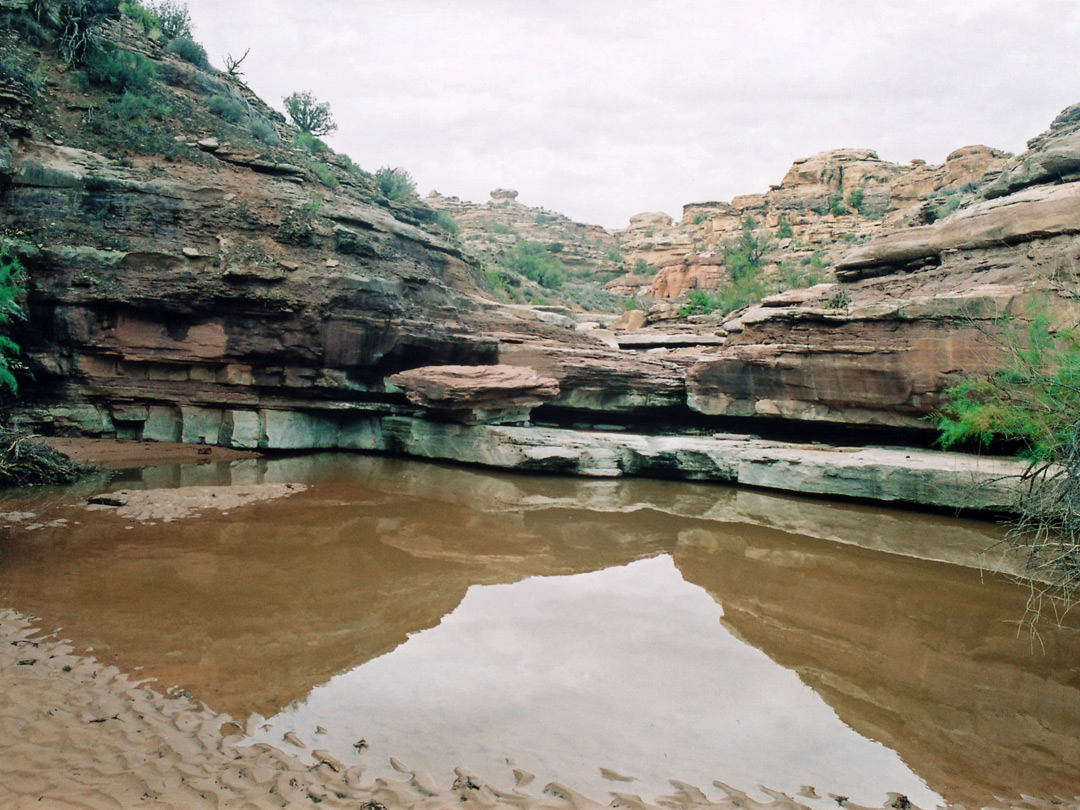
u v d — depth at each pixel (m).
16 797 5.07
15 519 12.91
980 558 13.03
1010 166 22.17
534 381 21.41
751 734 6.96
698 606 10.62
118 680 7.20
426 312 24.16
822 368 19.03
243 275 20.36
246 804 5.29
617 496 17.97
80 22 24.08
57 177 19.92
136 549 11.72
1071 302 14.60
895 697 7.86
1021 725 7.30
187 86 27.67
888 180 72.69
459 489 17.97
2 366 16.31
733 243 68.50
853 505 16.62
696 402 22.12
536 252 89.88
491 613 9.96
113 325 19.77
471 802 5.54
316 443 22.33
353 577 11.11
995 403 13.99
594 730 6.86
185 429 20.89
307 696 7.18
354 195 31.27
